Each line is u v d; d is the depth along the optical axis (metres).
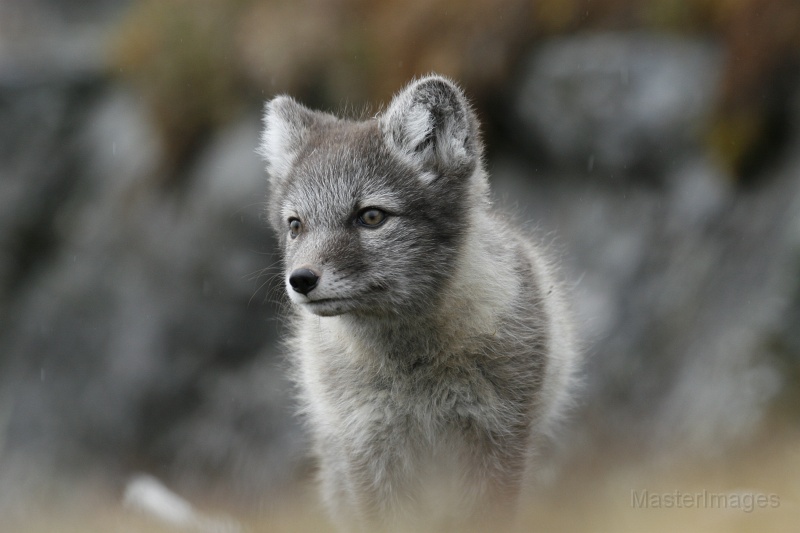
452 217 7.56
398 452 7.75
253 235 17.88
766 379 11.58
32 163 22.22
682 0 14.34
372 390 7.70
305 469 15.54
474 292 7.51
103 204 20.77
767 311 11.96
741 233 13.30
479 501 7.75
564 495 10.53
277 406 17.33
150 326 18.83
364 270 7.23
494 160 15.77
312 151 7.84
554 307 8.47
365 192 7.38
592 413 13.48
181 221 18.81
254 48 18.14
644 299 14.05
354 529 8.55
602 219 14.88
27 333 21.08
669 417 12.72
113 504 10.59
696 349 12.95
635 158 14.48
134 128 20.75
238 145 18.31
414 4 16.22
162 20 20.08
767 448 11.05
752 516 6.84
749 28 13.43
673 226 14.21
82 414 19.41
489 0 15.41
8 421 20.77
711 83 13.79
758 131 13.41
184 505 9.53
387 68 16.30
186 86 19.12
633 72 14.23
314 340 8.08
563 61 14.66
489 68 15.17
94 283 20.08
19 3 28.11
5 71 22.81
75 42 25.52
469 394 7.56
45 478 19.17
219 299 18.16
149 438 18.81
